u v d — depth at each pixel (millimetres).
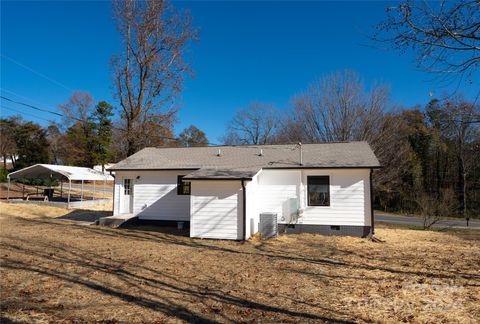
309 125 31984
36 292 6402
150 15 24031
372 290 6789
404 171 30328
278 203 14938
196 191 13695
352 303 6008
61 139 56500
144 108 24938
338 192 14383
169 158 18203
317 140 31141
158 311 5531
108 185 52750
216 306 5816
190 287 6922
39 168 25375
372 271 8414
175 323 5043
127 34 24109
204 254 10445
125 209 17531
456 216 32125
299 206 14719
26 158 47438
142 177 17188
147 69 24391
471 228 21922
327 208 14430
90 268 8352
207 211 13547
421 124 34531
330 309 5703
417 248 11891
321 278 7723
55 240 12492
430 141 35250
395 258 10062
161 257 9852
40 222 18047
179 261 9367
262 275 7957
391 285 7152
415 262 9516
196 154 18469
